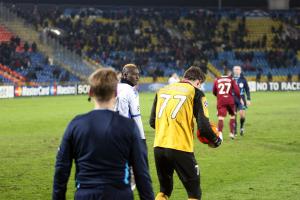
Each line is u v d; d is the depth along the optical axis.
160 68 76.88
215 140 10.84
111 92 6.68
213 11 95.50
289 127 30.41
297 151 21.41
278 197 13.47
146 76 73.81
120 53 78.38
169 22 89.00
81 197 6.54
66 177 6.70
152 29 85.12
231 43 86.94
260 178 15.95
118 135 6.57
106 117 6.66
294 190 14.23
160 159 11.07
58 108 44.12
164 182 11.33
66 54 70.75
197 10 94.62
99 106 6.76
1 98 57.75
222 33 88.50
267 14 96.12
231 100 24.88
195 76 11.27
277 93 69.31
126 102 12.07
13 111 41.41
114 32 81.88
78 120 6.71
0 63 65.25
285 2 98.69
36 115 38.09
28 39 73.62
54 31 75.94
